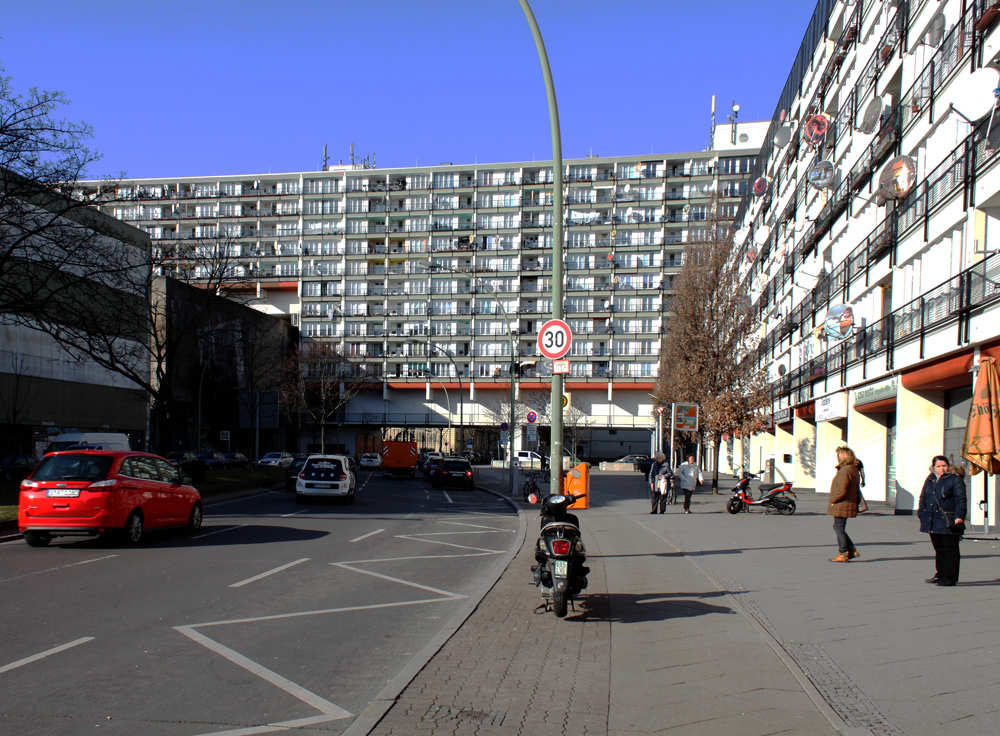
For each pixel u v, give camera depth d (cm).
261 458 6550
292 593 927
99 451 1337
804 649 652
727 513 2281
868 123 2467
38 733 458
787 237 4075
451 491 3747
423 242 8212
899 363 2162
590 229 7925
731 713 489
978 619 766
